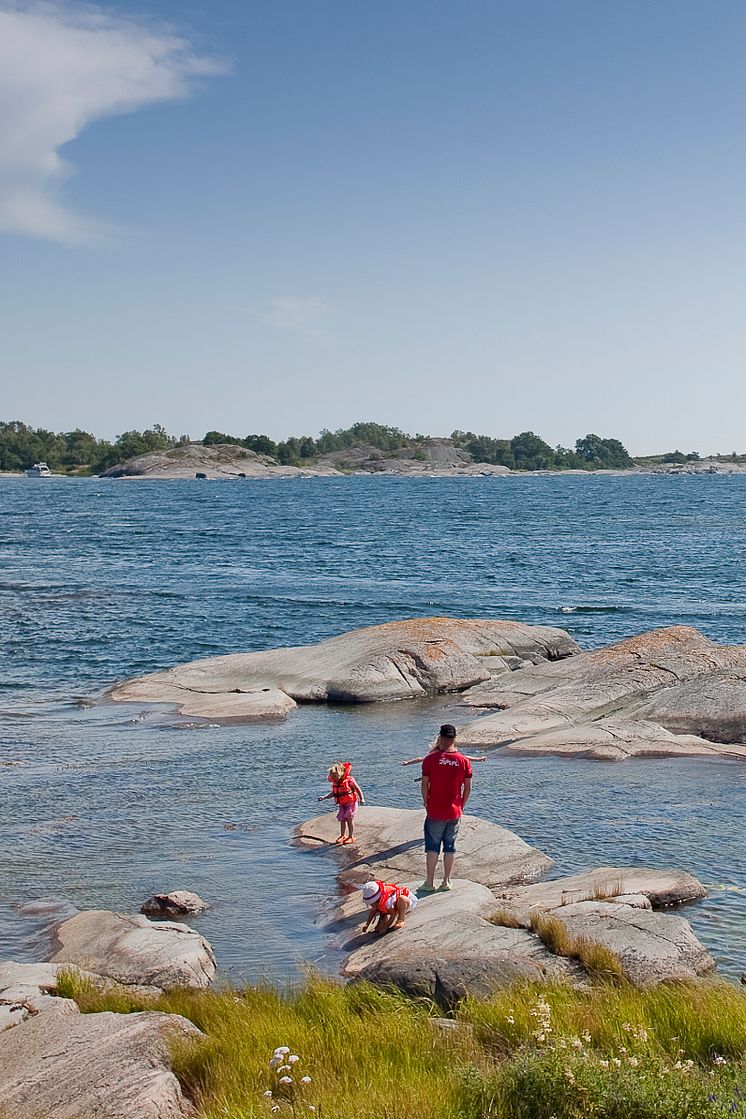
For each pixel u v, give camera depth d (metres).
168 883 14.61
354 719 25.48
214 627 40.88
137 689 28.42
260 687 28.12
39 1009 9.69
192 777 20.25
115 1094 7.69
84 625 40.88
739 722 22.19
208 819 17.56
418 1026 8.89
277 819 17.53
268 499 173.50
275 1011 9.59
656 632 28.11
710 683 23.61
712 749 21.14
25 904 13.91
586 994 9.61
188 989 10.52
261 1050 8.50
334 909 13.48
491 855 14.84
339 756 21.92
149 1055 8.30
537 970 10.22
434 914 12.41
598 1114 6.97
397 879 14.28
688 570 62.78
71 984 10.57
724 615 44.50
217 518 116.44
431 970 10.19
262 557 70.94
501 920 11.74
